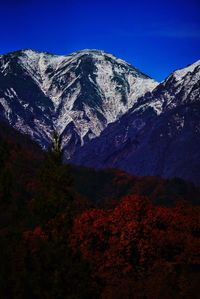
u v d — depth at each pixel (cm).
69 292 4500
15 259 4497
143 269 6962
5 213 6184
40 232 6359
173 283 6009
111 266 6812
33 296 4347
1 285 4306
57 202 6719
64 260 4634
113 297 5697
